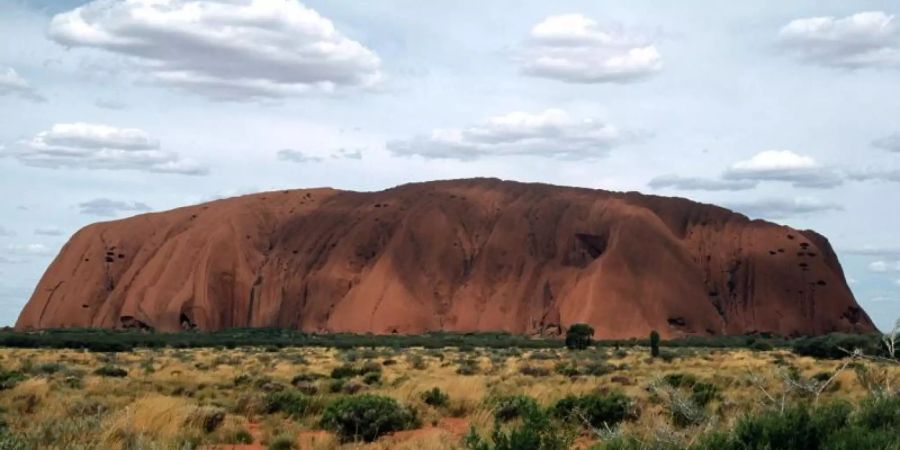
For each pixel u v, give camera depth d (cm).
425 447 1312
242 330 16562
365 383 3105
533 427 1008
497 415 1675
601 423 1509
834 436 804
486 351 8781
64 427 1270
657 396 1652
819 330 16412
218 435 1552
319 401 2050
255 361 5769
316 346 10775
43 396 2228
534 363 5006
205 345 10519
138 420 1505
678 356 6681
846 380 1938
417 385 2470
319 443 1461
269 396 2083
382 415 1656
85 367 4425
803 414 827
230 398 2403
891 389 914
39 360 5338
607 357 6506
